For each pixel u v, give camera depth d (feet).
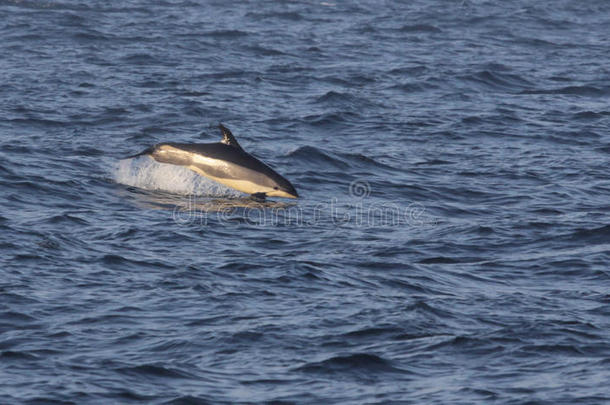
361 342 170.81
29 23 605.73
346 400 148.97
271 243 229.45
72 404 145.38
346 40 610.65
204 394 150.00
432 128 375.66
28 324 174.91
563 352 168.35
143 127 360.28
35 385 151.02
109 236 228.43
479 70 502.79
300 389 152.56
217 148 264.93
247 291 195.00
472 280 208.13
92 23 622.13
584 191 289.94
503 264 219.20
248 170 263.49
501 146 350.02
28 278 196.75
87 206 255.50
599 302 194.49
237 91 435.53
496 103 431.84
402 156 330.13
